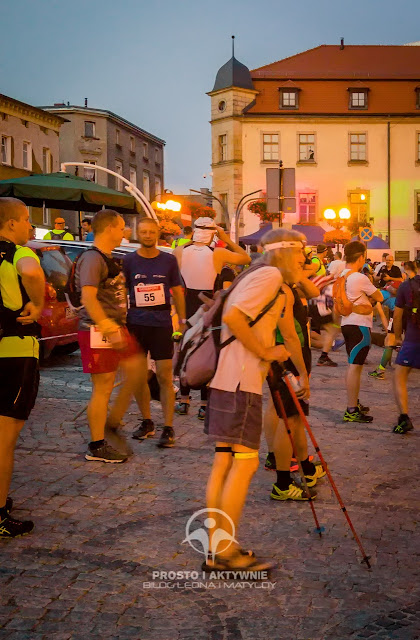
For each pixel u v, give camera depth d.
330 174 53.44
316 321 12.16
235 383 3.96
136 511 4.91
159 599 3.66
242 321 3.86
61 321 10.18
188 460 6.15
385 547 4.37
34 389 4.48
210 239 7.89
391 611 3.56
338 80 53.97
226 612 3.54
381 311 11.23
